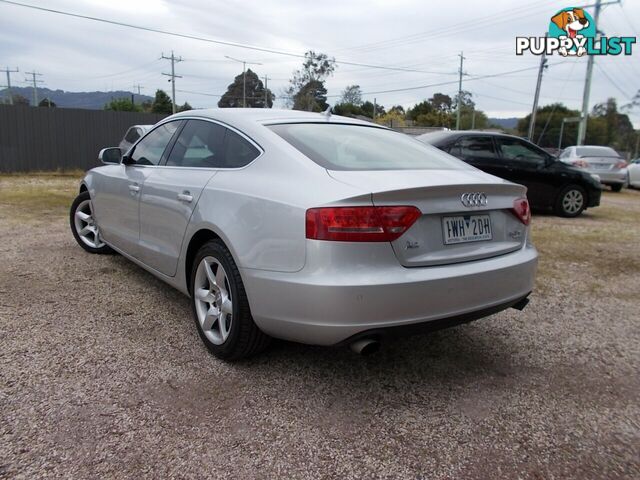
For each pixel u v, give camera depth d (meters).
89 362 2.90
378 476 2.09
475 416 2.55
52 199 9.47
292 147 2.85
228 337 2.85
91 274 4.57
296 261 2.43
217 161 3.21
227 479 2.02
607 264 5.68
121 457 2.11
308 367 2.98
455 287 2.52
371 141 3.26
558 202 9.21
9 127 15.14
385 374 2.95
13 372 2.73
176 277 3.44
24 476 1.97
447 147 8.52
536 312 4.10
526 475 2.13
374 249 2.36
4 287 4.12
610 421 2.55
